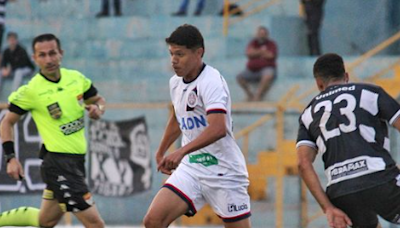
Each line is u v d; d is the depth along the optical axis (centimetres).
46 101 2594
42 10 5825
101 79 5344
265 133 4522
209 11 5800
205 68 2153
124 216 4147
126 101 5097
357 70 4953
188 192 2205
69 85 2647
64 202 2594
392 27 5581
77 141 2616
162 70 5312
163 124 4691
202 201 2250
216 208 2247
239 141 4569
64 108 2602
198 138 2042
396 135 4000
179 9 5569
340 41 5631
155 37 5494
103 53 5506
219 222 4109
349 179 1942
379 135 1952
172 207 2189
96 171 3919
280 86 4897
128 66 5347
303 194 3991
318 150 2020
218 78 2133
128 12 5884
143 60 5347
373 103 1961
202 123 2164
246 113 4025
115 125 3903
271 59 4906
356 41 5612
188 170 2230
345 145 1948
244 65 5119
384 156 1944
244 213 2250
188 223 4122
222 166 2211
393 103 1948
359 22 5622
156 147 4647
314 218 4062
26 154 3744
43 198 2664
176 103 2205
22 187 3753
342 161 1952
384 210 1941
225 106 2095
